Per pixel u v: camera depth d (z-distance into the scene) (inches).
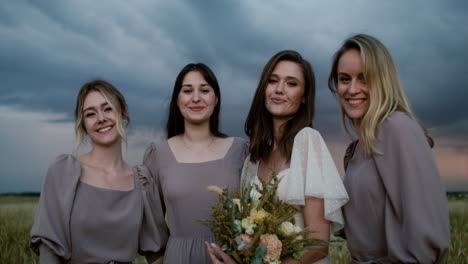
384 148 91.0
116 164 123.6
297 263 93.3
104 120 117.5
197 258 123.6
